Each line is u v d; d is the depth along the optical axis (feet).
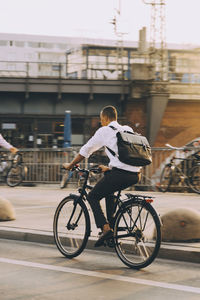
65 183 45.50
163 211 28.19
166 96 84.69
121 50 90.33
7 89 82.79
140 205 15.92
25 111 85.97
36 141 86.74
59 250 18.28
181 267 16.38
